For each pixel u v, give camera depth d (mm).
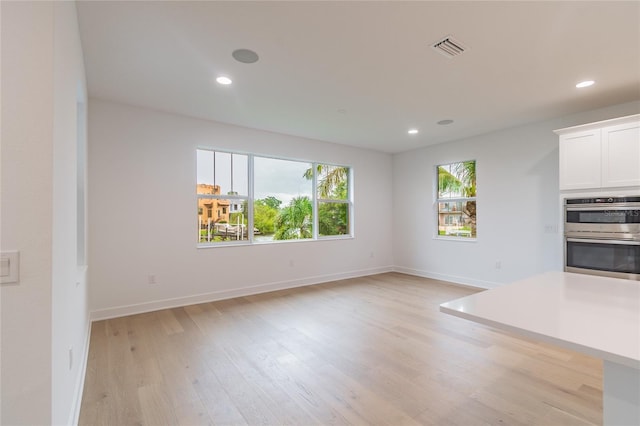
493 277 4875
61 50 1382
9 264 1124
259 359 2561
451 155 5484
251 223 4754
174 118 4016
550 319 1095
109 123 3582
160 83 3080
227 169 4566
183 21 2096
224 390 2115
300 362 2510
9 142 1134
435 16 2047
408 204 6270
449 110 3877
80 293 2371
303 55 2551
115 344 2844
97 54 2523
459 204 5457
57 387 1294
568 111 3918
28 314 1153
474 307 1239
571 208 3557
